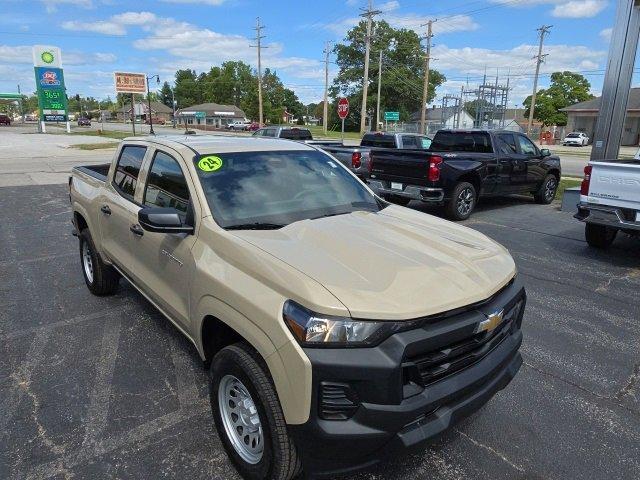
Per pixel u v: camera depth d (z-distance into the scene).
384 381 2.10
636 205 6.44
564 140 55.38
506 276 2.75
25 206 10.69
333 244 2.75
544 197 12.08
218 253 2.79
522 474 2.74
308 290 2.22
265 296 2.35
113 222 4.25
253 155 3.65
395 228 3.17
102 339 4.24
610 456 2.90
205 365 3.06
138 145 4.18
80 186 5.27
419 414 2.20
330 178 3.84
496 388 2.58
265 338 2.27
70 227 8.65
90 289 5.27
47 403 3.32
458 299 2.36
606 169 6.70
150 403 3.33
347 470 2.22
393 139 14.08
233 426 2.69
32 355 3.96
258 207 3.23
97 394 3.43
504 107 57.84
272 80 120.25
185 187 3.30
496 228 9.09
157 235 3.41
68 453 2.84
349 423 2.12
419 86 80.44
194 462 2.79
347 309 2.14
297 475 2.43
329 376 2.10
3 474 2.67
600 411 3.34
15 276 5.91
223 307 2.58
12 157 23.09
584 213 7.04
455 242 3.04
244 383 2.45
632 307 5.20
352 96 82.19
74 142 34.94
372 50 77.31
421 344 2.20
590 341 4.39
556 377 3.77
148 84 51.06
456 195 9.62
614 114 10.70
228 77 130.50
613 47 10.48
